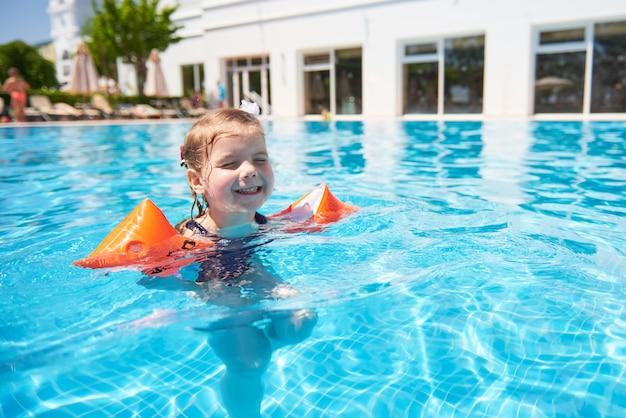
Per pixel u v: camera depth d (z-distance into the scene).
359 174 5.03
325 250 2.37
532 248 2.42
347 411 1.28
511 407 1.28
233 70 20.55
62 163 6.23
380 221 2.90
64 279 2.09
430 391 1.35
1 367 1.47
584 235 2.66
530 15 13.42
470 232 2.69
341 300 1.86
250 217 2.59
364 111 16.83
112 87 26.78
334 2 16.81
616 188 4.01
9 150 7.73
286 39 18.22
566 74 13.59
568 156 6.02
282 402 1.32
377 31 16.09
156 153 7.30
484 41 14.58
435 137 8.85
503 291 1.93
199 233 2.48
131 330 1.67
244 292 1.93
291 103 18.55
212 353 1.53
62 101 19.83
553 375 1.40
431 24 15.05
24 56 37.59
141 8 22.80
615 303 1.82
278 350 1.54
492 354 1.50
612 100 13.20
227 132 2.25
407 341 1.58
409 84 16.17
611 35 12.89
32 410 1.29
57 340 1.61
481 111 14.98
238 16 19.38
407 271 2.12
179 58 23.80
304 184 4.48
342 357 1.50
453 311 1.77
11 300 1.90
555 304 1.82
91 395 1.35
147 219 2.34
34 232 2.95
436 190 4.04
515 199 3.64
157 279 2.06
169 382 1.40
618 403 1.28
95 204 3.79
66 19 44.53
